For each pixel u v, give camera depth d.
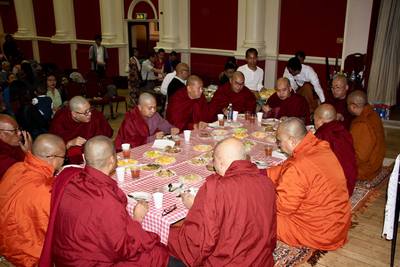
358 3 7.16
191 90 4.63
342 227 2.85
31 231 2.38
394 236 2.88
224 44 9.52
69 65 13.01
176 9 9.95
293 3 8.27
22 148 3.23
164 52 9.66
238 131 4.06
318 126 3.46
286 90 4.88
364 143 4.15
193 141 3.79
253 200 2.05
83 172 2.13
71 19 12.52
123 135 3.96
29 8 13.69
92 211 1.98
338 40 7.83
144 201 2.41
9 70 8.67
